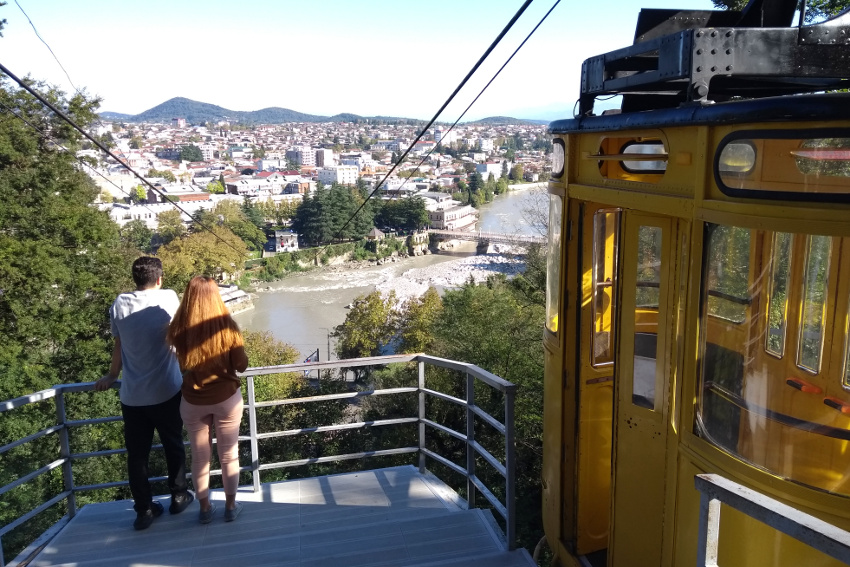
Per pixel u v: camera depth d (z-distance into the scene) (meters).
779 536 2.39
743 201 2.43
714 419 2.71
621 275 3.24
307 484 5.10
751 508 1.70
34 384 23.09
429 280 91.94
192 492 4.87
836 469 2.45
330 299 83.94
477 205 155.62
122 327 4.12
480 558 3.89
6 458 20.94
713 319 2.68
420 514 4.54
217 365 4.13
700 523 1.91
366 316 51.56
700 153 2.62
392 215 122.81
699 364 2.72
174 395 4.30
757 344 2.62
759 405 2.60
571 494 3.91
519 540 17.08
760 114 2.31
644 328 3.13
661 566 3.05
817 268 2.55
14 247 24.33
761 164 2.38
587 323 3.78
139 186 151.38
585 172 3.59
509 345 24.70
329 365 4.96
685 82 3.41
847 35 2.71
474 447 4.61
